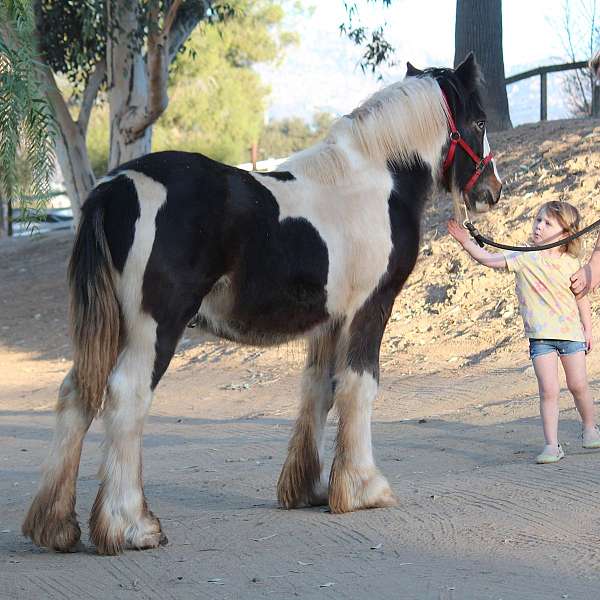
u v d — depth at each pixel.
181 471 7.30
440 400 9.39
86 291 4.71
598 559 4.37
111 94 17.83
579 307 6.48
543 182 14.04
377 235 5.42
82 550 4.84
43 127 4.58
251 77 36.81
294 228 5.13
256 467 7.22
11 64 4.54
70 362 15.62
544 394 6.33
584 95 22.94
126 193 4.79
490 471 6.15
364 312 5.44
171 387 12.12
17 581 4.32
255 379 11.88
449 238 14.11
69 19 17.58
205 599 4.04
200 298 4.89
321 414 5.75
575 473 5.88
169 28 16.47
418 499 5.59
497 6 18.69
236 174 5.09
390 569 4.35
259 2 35.91
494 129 18.67
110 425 4.73
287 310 5.20
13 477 7.71
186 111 35.19
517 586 4.06
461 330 11.73
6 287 21.52
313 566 4.44
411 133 5.78
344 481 5.42
